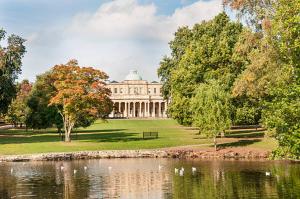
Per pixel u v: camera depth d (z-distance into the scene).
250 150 61.44
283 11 29.06
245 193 34.84
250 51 53.50
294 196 33.16
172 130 109.56
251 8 50.25
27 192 36.84
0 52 89.81
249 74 51.16
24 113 108.06
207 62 80.06
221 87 66.69
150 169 49.75
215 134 62.84
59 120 96.25
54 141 80.12
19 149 66.94
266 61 47.25
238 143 68.75
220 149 63.66
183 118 83.69
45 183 41.12
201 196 34.34
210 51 80.81
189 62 83.44
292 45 27.69
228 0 51.94
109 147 68.88
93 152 62.47
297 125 26.06
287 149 26.72
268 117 28.31
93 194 35.81
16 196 35.31
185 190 36.88
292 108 26.02
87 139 83.69
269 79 46.84
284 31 29.11
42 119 101.25
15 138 91.81
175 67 101.56
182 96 83.00
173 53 103.69
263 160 55.94
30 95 108.19
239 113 71.81
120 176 44.84
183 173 46.19
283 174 43.41
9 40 92.12
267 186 37.41
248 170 47.00
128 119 183.75
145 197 34.50
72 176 45.16
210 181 40.81
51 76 79.19
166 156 62.31
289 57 29.08
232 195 34.31
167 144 71.56
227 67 77.88
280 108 26.95
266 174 43.00
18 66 91.88
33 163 56.72
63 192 36.72
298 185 37.25
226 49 78.06
